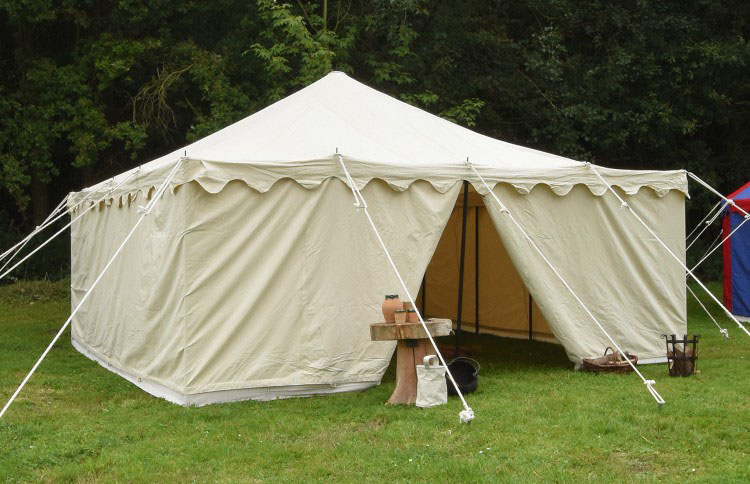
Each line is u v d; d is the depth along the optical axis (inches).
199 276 269.1
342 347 284.5
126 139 722.8
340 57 679.1
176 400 272.4
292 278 279.6
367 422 244.2
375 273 291.0
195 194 269.1
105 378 329.7
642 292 338.3
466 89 713.0
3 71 728.3
